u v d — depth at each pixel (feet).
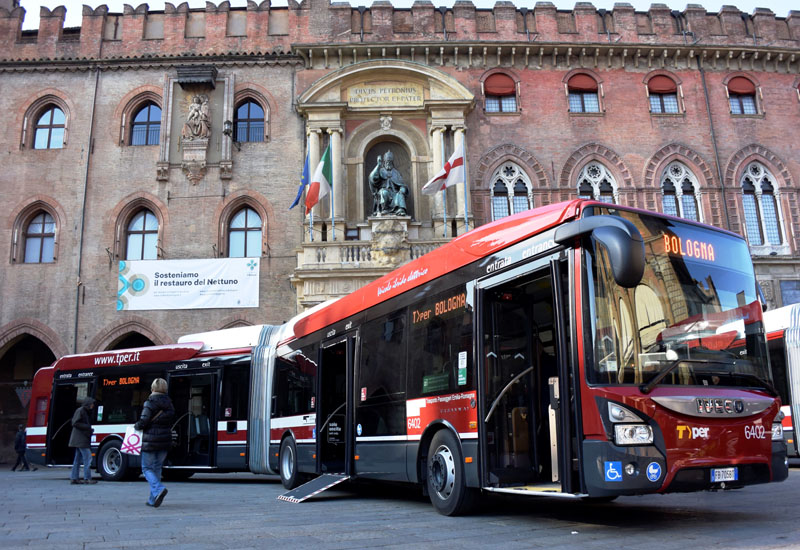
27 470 77.71
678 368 22.76
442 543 20.68
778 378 55.26
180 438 52.11
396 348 34.14
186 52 90.89
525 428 27.20
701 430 22.03
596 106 92.53
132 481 54.13
